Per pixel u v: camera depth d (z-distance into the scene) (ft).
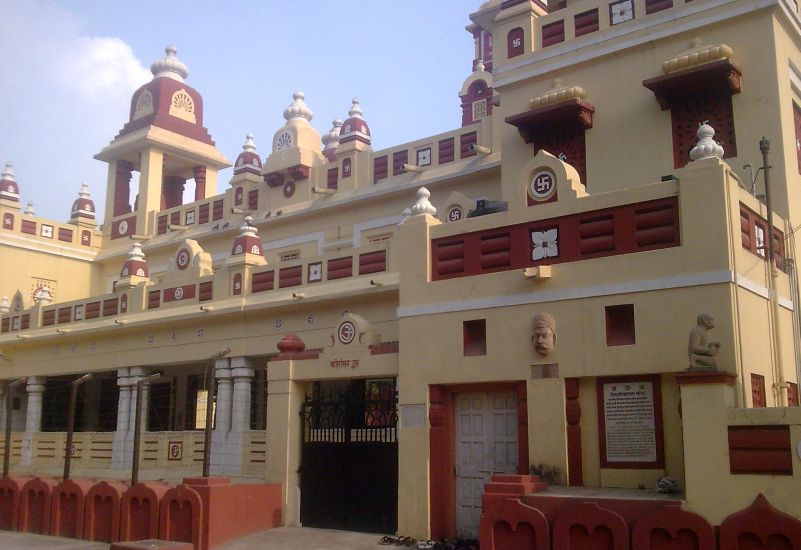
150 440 62.75
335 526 43.37
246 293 60.23
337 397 45.83
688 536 28.14
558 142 51.39
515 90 53.98
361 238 68.49
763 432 27.68
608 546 29.37
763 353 35.01
